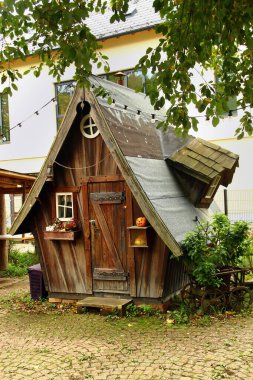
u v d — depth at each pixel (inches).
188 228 305.7
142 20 711.1
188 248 276.1
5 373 207.0
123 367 206.7
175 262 309.0
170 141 374.0
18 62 812.6
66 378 197.9
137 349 228.5
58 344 242.8
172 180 339.3
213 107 195.8
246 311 283.1
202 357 212.4
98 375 199.5
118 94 351.3
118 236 306.8
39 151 829.2
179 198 330.0
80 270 320.8
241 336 238.1
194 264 281.6
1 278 462.3
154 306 295.4
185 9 167.3
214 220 302.2
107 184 309.6
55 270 329.4
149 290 295.7
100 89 234.2
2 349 239.5
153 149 341.1
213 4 159.3
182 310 281.1
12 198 829.8
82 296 321.1
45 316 299.9
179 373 196.2
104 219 310.8
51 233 317.7
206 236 288.8
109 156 307.9
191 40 173.5
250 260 364.8
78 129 315.3
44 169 315.0
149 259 295.0
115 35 699.4
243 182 622.8
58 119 802.8
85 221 315.9
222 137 634.2
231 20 166.6
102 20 764.6
